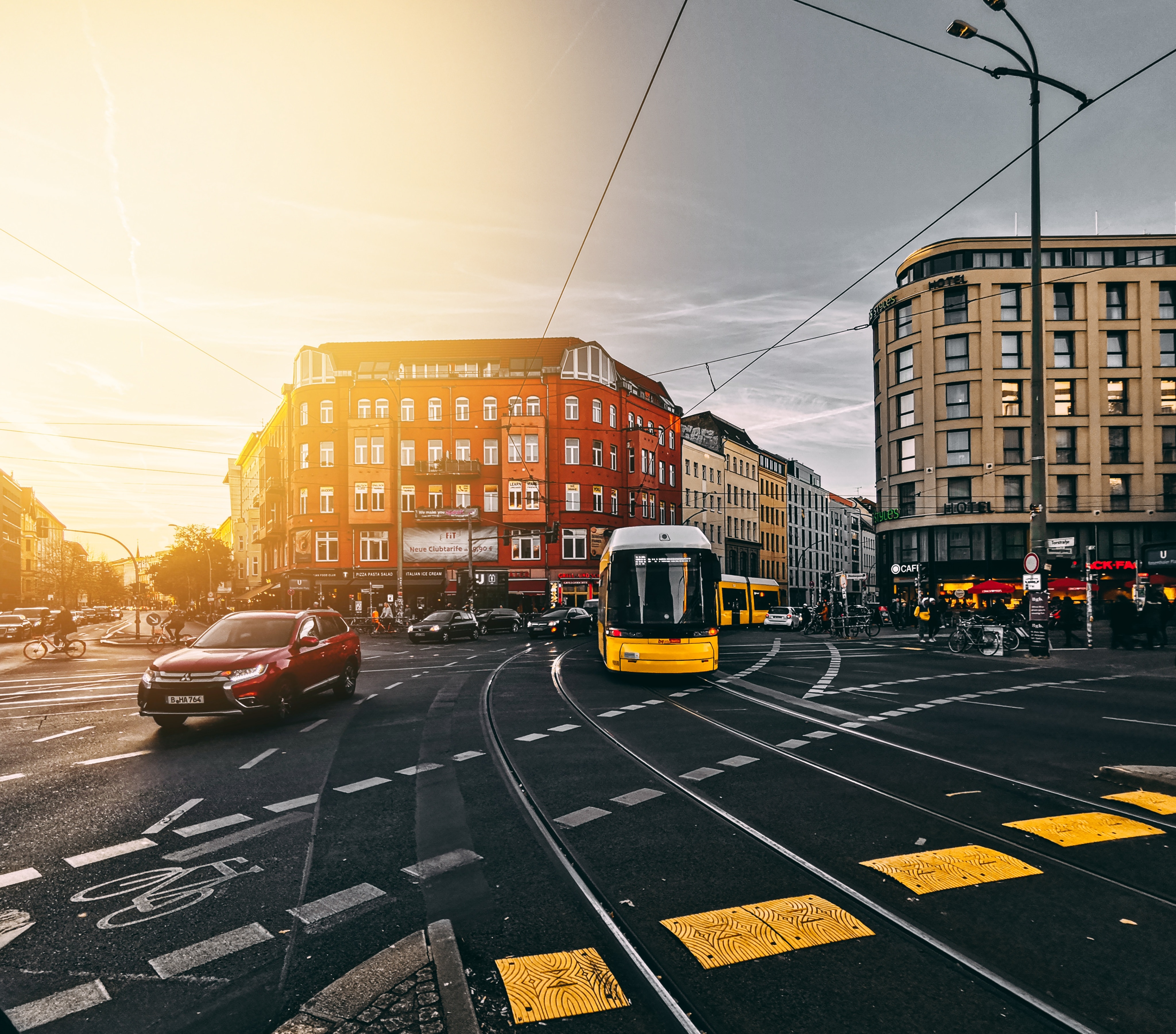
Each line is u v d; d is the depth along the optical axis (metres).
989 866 4.66
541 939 3.73
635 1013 3.06
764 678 16.30
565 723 10.41
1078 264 45.28
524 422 47.78
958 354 45.41
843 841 5.18
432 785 6.93
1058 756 8.01
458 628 32.44
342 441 48.38
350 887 4.45
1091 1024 2.95
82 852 5.18
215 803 6.40
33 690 15.70
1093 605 42.50
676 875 4.57
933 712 11.26
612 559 15.75
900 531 47.25
